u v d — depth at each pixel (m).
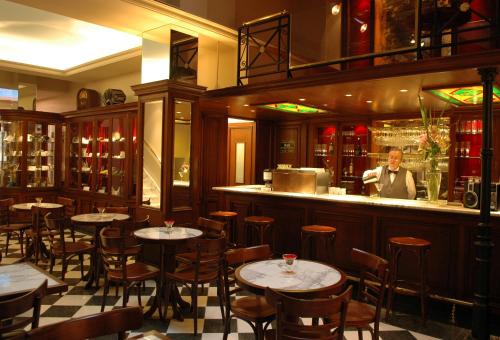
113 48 8.20
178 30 6.00
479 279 3.65
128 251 4.49
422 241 4.02
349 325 2.78
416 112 6.64
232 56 6.95
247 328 3.72
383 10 4.49
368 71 4.24
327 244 4.70
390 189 5.69
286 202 5.52
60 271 5.48
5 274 2.69
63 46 8.09
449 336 3.66
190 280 3.69
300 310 2.13
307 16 5.32
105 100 7.93
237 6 6.20
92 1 4.97
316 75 4.66
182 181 5.34
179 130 5.29
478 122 5.63
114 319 1.83
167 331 3.65
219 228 4.42
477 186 4.06
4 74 9.16
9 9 6.23
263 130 8.70
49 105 10.01
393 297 4.27
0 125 8.51
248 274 2.80
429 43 4.41
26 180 8.59
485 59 3.51
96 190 8.03
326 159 8.03
